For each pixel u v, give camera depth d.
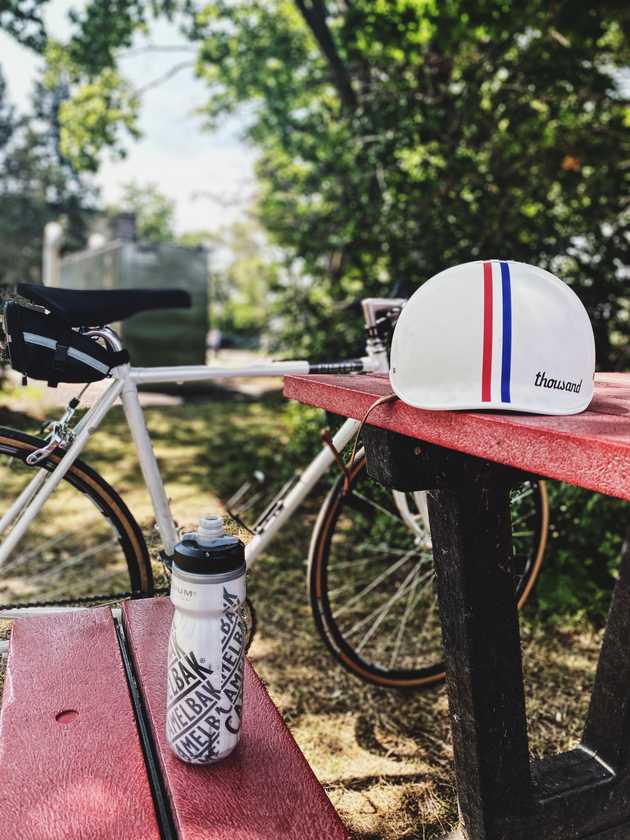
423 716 2.10
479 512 1.10
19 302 1.64
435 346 0.92
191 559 0.81
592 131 4.07
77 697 0.98
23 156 35.69
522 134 3.99
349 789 1.78
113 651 1.12
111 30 8.48
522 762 1.19
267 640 2.53
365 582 3.00
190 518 2.36
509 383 0.89
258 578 3.05
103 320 1.66
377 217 4.12
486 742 1.15
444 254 3.97
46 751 0.85
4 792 0.78
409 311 0.94
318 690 2.22
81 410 1.85
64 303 1.57
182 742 0.83
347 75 5.61
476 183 3.96
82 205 36.44
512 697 1.16
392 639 2.51
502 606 1.14
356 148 4.27
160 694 0.98
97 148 9.66
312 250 4.55
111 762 0.84
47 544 3.36
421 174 4.21
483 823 1.18
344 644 2.11
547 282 0.92
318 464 1.97
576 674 2.32
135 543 1.86
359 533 3.51
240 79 9.30
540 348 0.90
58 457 1.76
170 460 4.99
